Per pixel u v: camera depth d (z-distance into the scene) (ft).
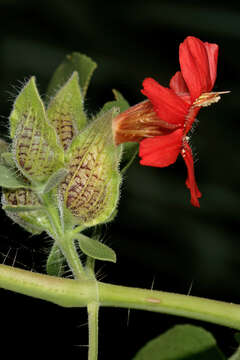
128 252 1.90
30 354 1.53
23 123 1.14
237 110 2.12
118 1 2.26
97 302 1.13
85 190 1.15
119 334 1.54
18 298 1.52
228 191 1.99
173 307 1.14
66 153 1.15
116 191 1.15
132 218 1.94
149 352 1.17
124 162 1.20
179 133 1.14
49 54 2.17
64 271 1.18
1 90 2.05
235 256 1.91
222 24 2.16
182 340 1.17
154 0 2.24
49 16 2.22
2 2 2.19
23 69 2.12
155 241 1.92
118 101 1.22
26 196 1.16
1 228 1.38
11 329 1.53
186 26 2.21
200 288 1.87
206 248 1.91
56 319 1.53
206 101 1.15
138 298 1.14
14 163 1.16
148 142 1.13
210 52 1.17
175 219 1.94
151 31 2.24
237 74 2.17
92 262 1.16
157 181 1.97
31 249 1.37
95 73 2.16
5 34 2.15
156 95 1.12
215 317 1.14
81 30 2.23
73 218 1.16
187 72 1.14
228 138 2.08
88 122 1.19
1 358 1.53
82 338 1.53
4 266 1.14
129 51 2.23
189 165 1.14
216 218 1.95
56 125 1.17
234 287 1.88
